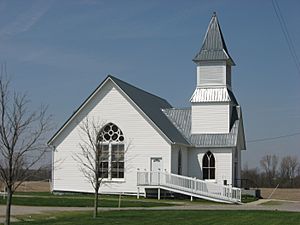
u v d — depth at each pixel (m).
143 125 57.75
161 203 48.12
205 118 62.22
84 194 57.34
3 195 47.78
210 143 61.06
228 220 33.84
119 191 57.66
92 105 58.81
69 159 58.47
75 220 32.25
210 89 62.53
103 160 52.97
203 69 62.84
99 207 43.12
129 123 58.09
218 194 54.06
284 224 32.12
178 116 64.81
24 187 67.00
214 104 62.00
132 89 62.12
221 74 62.34
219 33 63.38
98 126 57.12
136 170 57.44
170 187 55.66
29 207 41.06
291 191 80.12
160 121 59.72
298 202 56.34
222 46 62.84
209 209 42.81
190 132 62.69
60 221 31.61
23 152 26.09
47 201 45.53
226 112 61.56
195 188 54.94
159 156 57.12
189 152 62.06
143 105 59.62
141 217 34.50
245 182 69.12
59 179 58.53
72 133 58.62
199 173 61.44
